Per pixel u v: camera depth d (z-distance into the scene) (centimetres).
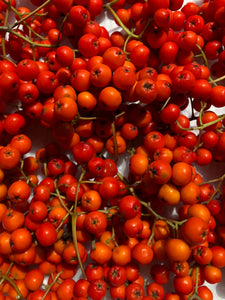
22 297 11
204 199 12
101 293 10
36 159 12
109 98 11
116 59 11
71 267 12
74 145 12
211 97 12
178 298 12
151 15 12
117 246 11
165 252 11
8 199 12
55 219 11
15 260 11
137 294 11
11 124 11
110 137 12
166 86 11
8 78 10
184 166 11
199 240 10
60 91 11
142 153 12
